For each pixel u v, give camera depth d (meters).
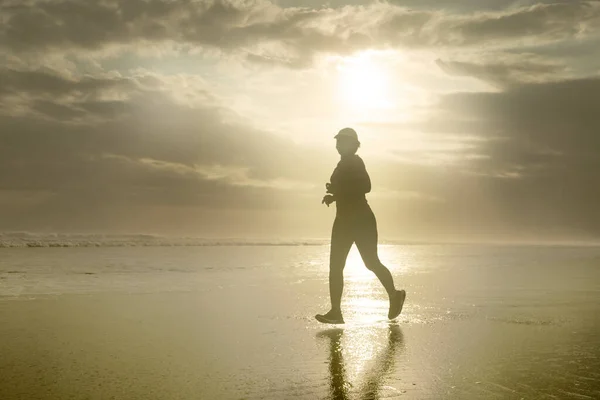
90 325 5.38
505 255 19.17
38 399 3.12
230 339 4.82
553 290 8.48
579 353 4.28
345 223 5.82
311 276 10.52
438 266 13.52
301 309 6.50
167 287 8.52
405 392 3.30
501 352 4.32
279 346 4.55
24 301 6.83
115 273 10.49
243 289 8.36
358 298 7.52
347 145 6.02
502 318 5.91
